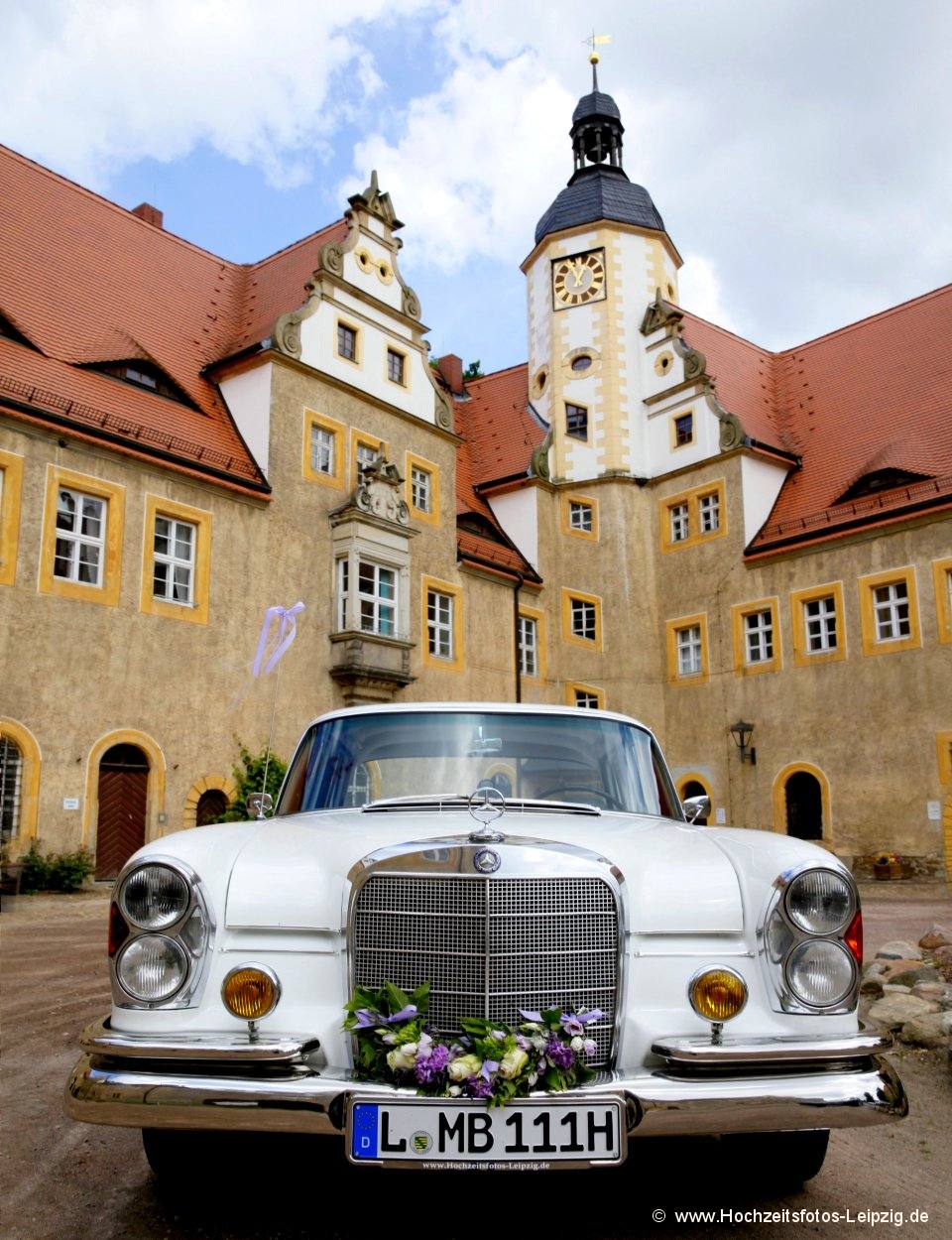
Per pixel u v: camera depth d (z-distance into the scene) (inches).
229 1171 150.9
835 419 1109.7
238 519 799.7
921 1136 173.0
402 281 1008.9
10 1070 217.0
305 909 126.4
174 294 939.3
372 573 888.9
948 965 304.7
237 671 773.9
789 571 998.4
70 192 924.0
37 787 637.3
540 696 1090.1
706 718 1050.1
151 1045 114.3
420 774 175.8
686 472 1111.0
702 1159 156.9
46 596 661.9
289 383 864.9
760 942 125.4
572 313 1222.3
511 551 1127.6
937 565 888.9
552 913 122.8
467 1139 109.7
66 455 690.2
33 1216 133.5
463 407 1352.1
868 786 909.2
